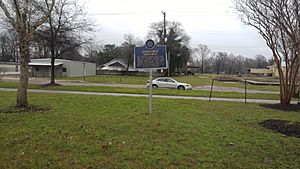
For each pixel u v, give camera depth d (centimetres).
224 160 598
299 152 673
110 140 726
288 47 1545
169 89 2939
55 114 1091
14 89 2450
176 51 7769
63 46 3306
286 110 1501
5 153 617
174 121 1002
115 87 3027
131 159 592
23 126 868
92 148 656
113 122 952
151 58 1128
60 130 818
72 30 3244
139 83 4200
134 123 943
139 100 1712
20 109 1178
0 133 780
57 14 3131
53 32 3172
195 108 1410
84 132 801
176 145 696
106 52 9825
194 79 6172
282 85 1669
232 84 4784
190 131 845
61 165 553
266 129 921
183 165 566
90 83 3941
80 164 561
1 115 1048
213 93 2548
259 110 1434
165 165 563
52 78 3216
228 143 725
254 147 700
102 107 1330
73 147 662
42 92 2206
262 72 10988
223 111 1328
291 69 1639
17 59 8831
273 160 614
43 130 817
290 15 1078
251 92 2981
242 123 1020
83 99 1681
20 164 555
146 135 786
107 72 8256
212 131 854
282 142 756
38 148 652
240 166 569
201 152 646
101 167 548
